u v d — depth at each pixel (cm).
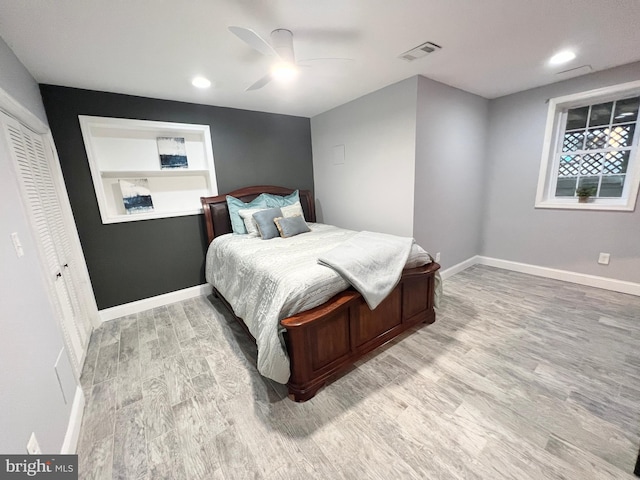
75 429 146
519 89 328
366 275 191
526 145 342
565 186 335
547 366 187
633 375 175
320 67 238
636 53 234
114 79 238
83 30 165
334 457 132
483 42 206
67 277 223
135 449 141
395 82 283
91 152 263
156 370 202
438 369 189
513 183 361
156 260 311
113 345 237
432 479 120
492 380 177
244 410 163
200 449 139
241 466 130
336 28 180
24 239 141
